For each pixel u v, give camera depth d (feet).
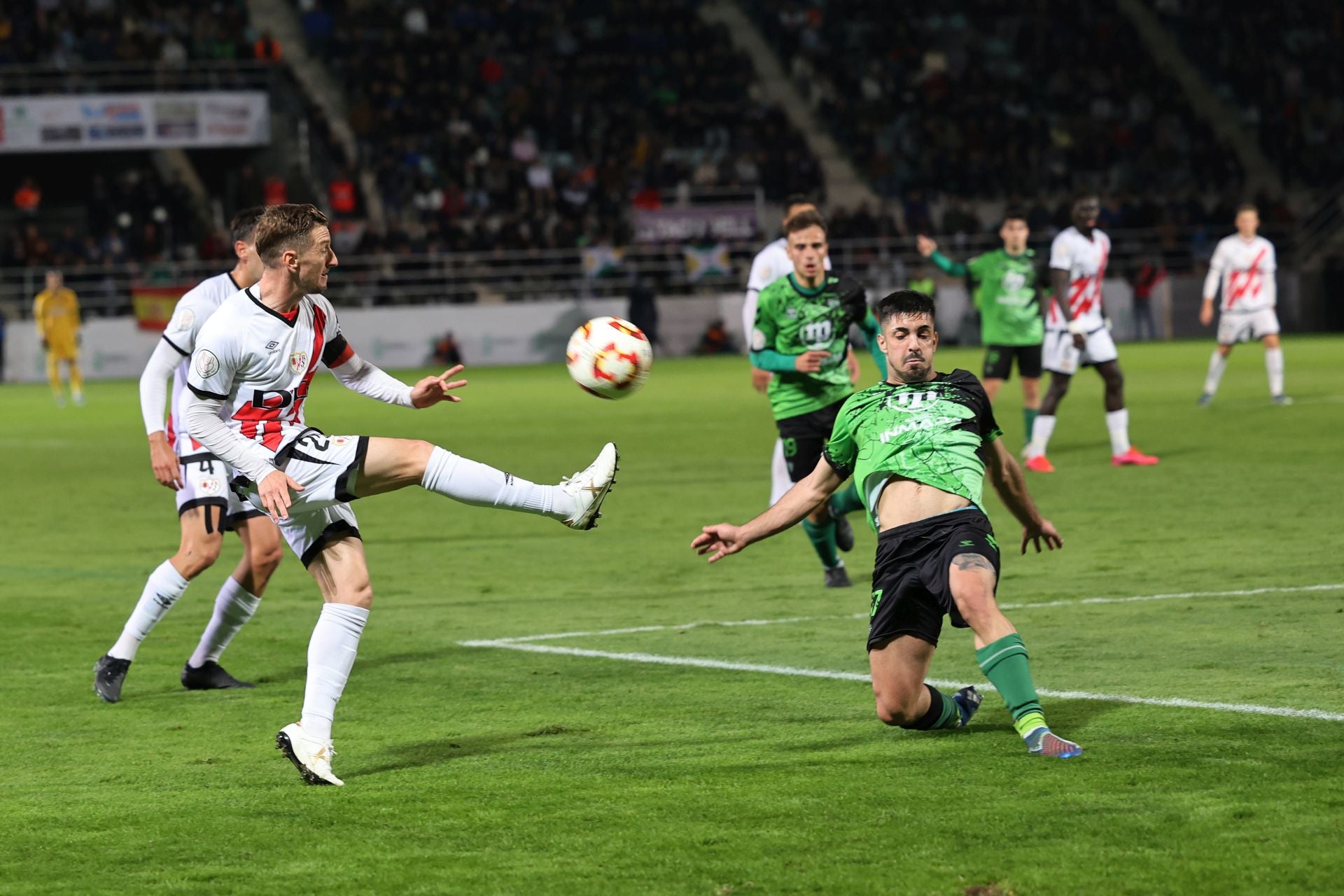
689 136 375.66
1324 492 106.52
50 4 358.64
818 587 79.66
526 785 44.24
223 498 58.75
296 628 72.90
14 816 42.57
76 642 70.49
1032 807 40.09
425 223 352.90
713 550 49.42
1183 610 68.54
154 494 131.44
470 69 381.81
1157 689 53.83
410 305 342.44
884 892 34.37
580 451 153.58
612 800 42.29
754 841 38.17
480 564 90.58
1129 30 409.28
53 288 252.62
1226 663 57.77
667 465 139.13
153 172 357.41
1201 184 385.91
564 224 353.51
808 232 76.54
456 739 50.60
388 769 46.88
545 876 36.17
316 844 39.27
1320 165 397.60
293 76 366.02
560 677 60.03
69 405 255.50
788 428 79.71
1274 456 129.08
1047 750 44.98
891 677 47.03
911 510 47.67
